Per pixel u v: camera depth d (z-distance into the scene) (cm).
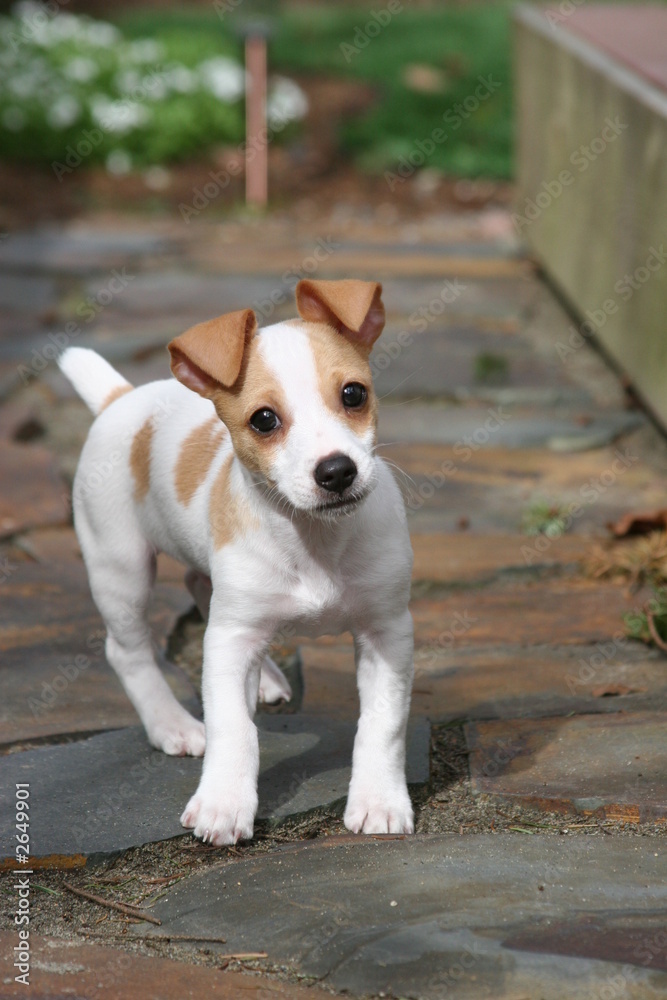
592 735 364
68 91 1324
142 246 1068
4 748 374
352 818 322
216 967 271
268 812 329
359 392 313
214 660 326
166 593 483
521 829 321
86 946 281
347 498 296
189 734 368
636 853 303
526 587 484
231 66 1404
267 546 318
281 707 397
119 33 1652
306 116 1441
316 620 327
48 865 314
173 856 317
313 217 1195
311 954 271
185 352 305
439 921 277
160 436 364
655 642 426
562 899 284
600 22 909
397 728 329
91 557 379
